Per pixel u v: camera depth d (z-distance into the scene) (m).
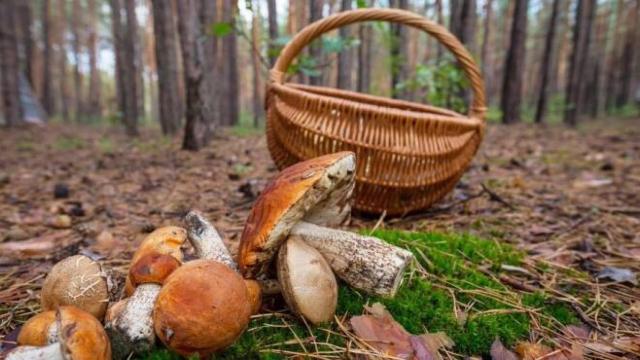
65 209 0.71
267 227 0.30
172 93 2.11
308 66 0.97
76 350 0.23
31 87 3.61
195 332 0.24
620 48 4.52
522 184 0.88
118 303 0.28
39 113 3.14
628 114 3.48
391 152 0.56
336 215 0.37
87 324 0.24
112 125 3.03
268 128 0.66
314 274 0.30
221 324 0.24
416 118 0.57
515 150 1.47
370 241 0.33
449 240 0.48
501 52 4.93
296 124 0.57
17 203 0.78
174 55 2.20
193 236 0.33
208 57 1.91
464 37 1.59
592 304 0.39
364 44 2.25
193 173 1.07
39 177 1.05
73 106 6.19
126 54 2.21
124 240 0.56
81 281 0.28
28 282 0.43
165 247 0.32
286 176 0.31
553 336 0.34
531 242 0.55
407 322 0.33
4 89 2.30
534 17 5.64
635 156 1.29
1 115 2.53
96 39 5.37
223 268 0.26
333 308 0.31
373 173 0.57
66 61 5.73
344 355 0.29
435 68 1.24
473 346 0.32
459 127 0.61
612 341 0.33
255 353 0.28
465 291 0.38
